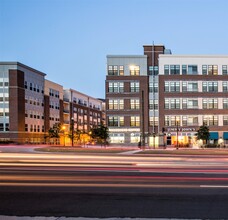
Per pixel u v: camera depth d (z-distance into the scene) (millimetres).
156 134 67250
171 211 9609
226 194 12289
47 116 90062
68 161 26578
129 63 69625
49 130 81375
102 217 8867
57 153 37688
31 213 9344
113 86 69312
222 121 68875
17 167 21484
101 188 13414
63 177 16672
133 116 68562
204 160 28500
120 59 69750
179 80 69500
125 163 24875
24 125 76625
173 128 68375
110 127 68500
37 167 21500
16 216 8922
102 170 19922
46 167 21531
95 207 10086
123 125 68438
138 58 69750
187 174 18266
